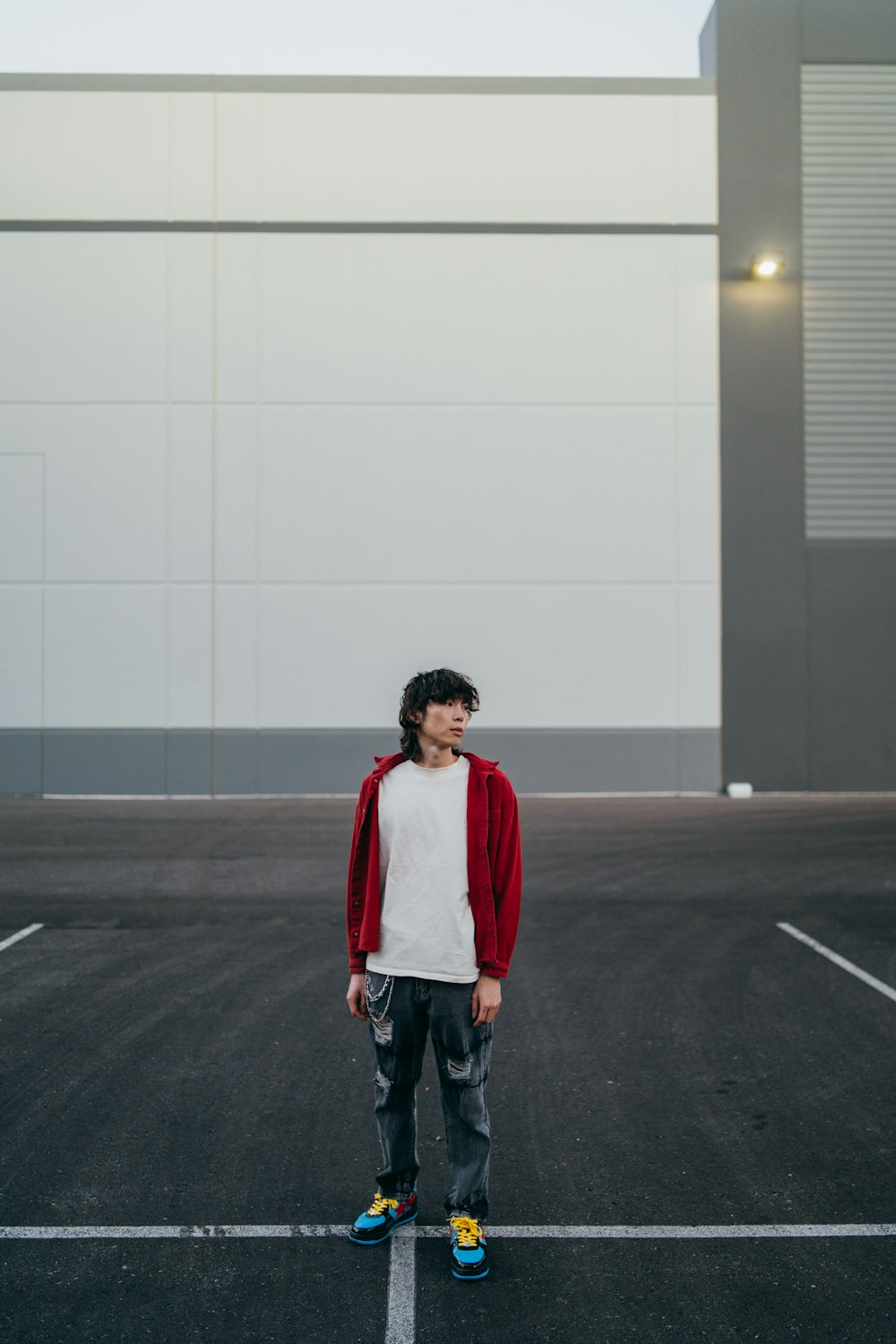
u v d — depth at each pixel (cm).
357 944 296
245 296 1286
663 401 1306
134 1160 353
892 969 587
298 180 1288
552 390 1300
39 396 1278
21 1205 322
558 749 1302
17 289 1277
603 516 1304
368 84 1290
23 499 1279
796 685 1316
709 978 569
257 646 1288
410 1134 304
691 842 968
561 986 555
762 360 1314
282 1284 282
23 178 1275
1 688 1279
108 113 1280
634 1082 426
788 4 1318
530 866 864
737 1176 346
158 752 1282
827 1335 261
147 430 1284
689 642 1309
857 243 1323
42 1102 401
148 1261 292
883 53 1321
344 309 1290
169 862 877
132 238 1279
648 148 1305
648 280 1305
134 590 1284
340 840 977
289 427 1288
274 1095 409
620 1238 306
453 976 284
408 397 1294
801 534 1318
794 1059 452
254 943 634
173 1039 470
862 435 1323
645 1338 259
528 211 1298
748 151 1312
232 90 1285
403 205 1291
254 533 1287
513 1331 262
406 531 1294
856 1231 310
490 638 1298
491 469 1298
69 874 830
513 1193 333
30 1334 258
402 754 297
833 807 1192
